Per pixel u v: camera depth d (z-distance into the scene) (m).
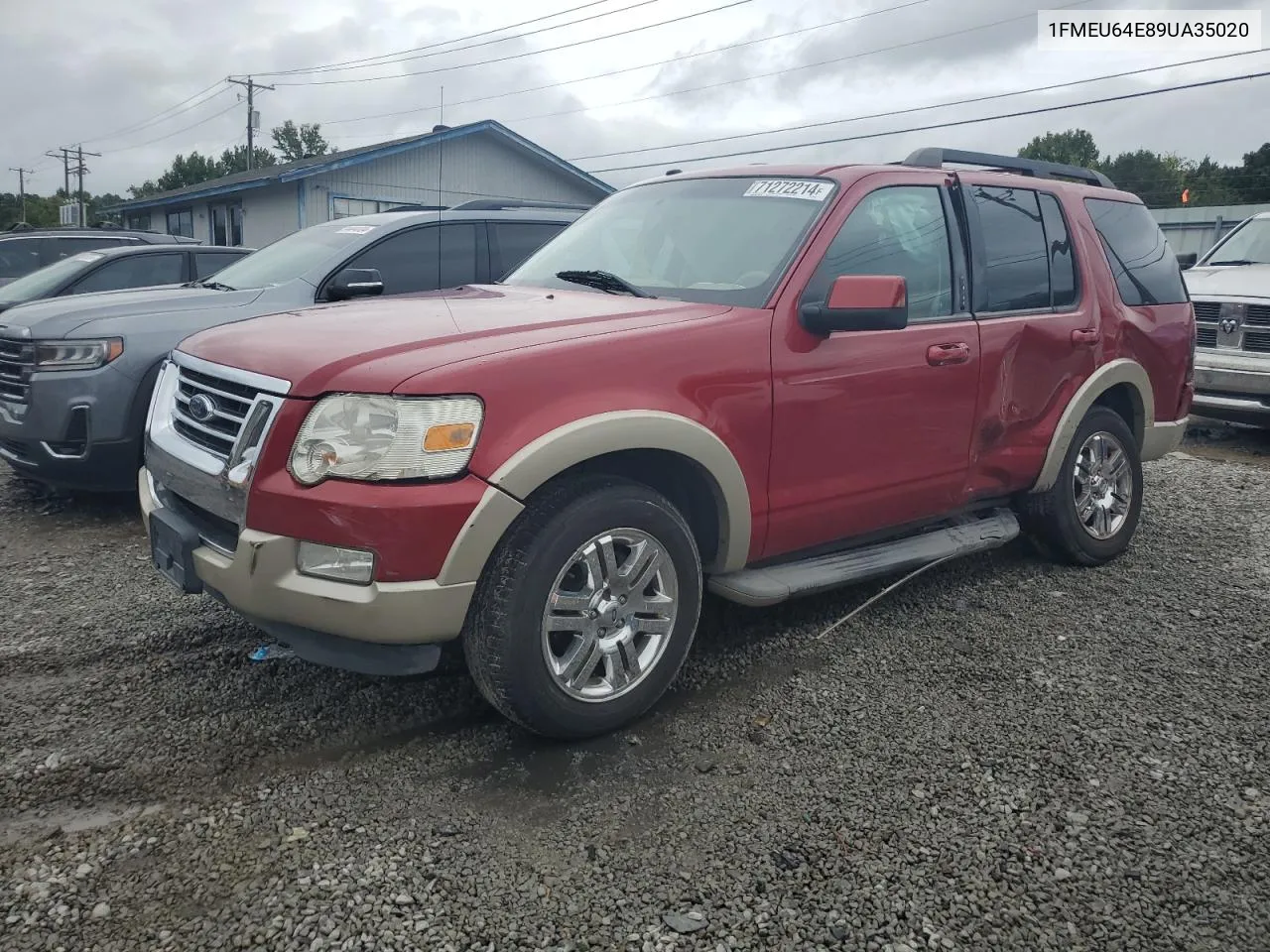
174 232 30.95
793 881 2.55
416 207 8.28
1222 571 5.11
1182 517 6.22
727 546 3.51
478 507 2.81
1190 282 9.31
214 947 2.26
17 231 12.87
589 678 3.19
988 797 2.95
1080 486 5.02
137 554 5.11
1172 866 2.65
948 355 4.09
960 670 3.82
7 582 4.64
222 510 3.01
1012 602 4.58
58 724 3.27
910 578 4.74
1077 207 5.07
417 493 2.76
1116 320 5.04
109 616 4.21
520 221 7.19
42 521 5.75
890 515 4.09
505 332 3.17
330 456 2.78
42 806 2.80
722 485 3.38
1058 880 2.59
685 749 3.19
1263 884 2.59
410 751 3.14
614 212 4.60
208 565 3.02
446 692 3.55
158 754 3.10
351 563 2.79
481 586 2.95
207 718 3.33
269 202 24.92
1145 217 5.66
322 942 2.28
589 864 2.59
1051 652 4.02
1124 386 5.23
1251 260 9.63
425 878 2.52
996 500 4.66
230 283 6.66
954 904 2.48
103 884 2.47
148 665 3.72
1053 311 4.71
